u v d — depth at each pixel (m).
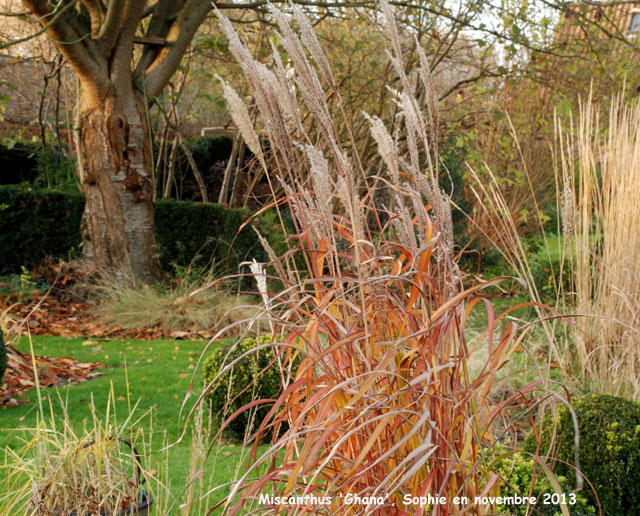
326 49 11.55
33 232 11.34
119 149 10.16
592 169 5.12
